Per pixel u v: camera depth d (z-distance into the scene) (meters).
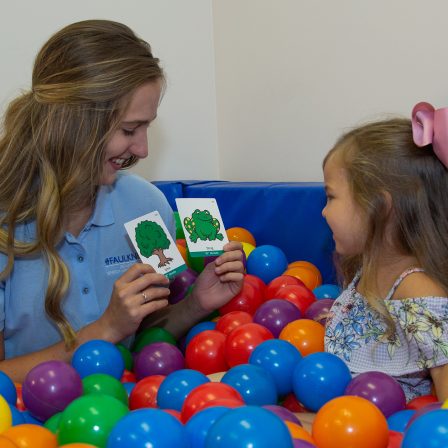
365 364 1.27
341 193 1.30
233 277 1.54
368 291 1.25
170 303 1.80
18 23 2.04
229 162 2.56
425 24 1.80
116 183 1.56
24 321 1.41
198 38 2.49
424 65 1.81
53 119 1.29
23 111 1.35
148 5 2.32
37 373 1.09
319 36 2.11
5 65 2.04
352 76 2.03
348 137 1.34
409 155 1.24
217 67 2.54
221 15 2.47
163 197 1.66
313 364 1.14
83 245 1.46
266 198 2.04
